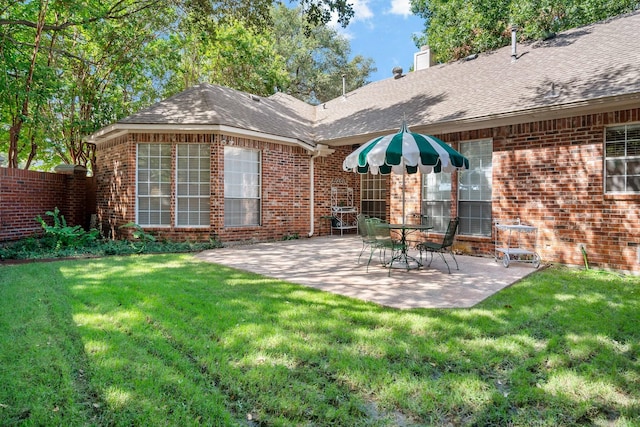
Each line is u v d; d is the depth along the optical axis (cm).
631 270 719
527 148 859
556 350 357
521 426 244
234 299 512
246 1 1138
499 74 1086
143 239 1077
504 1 1573
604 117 751
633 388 290
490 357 338
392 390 281
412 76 1495
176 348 355
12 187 1072
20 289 552
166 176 1110
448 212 1016
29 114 1391
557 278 671
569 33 1128
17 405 257
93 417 246
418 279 655
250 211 1180
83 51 1543
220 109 1176
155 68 1731
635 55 814
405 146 609
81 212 1300
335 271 724
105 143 1223
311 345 358
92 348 346
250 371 305
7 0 1127
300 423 243
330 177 1402
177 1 1237
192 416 246
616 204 739
